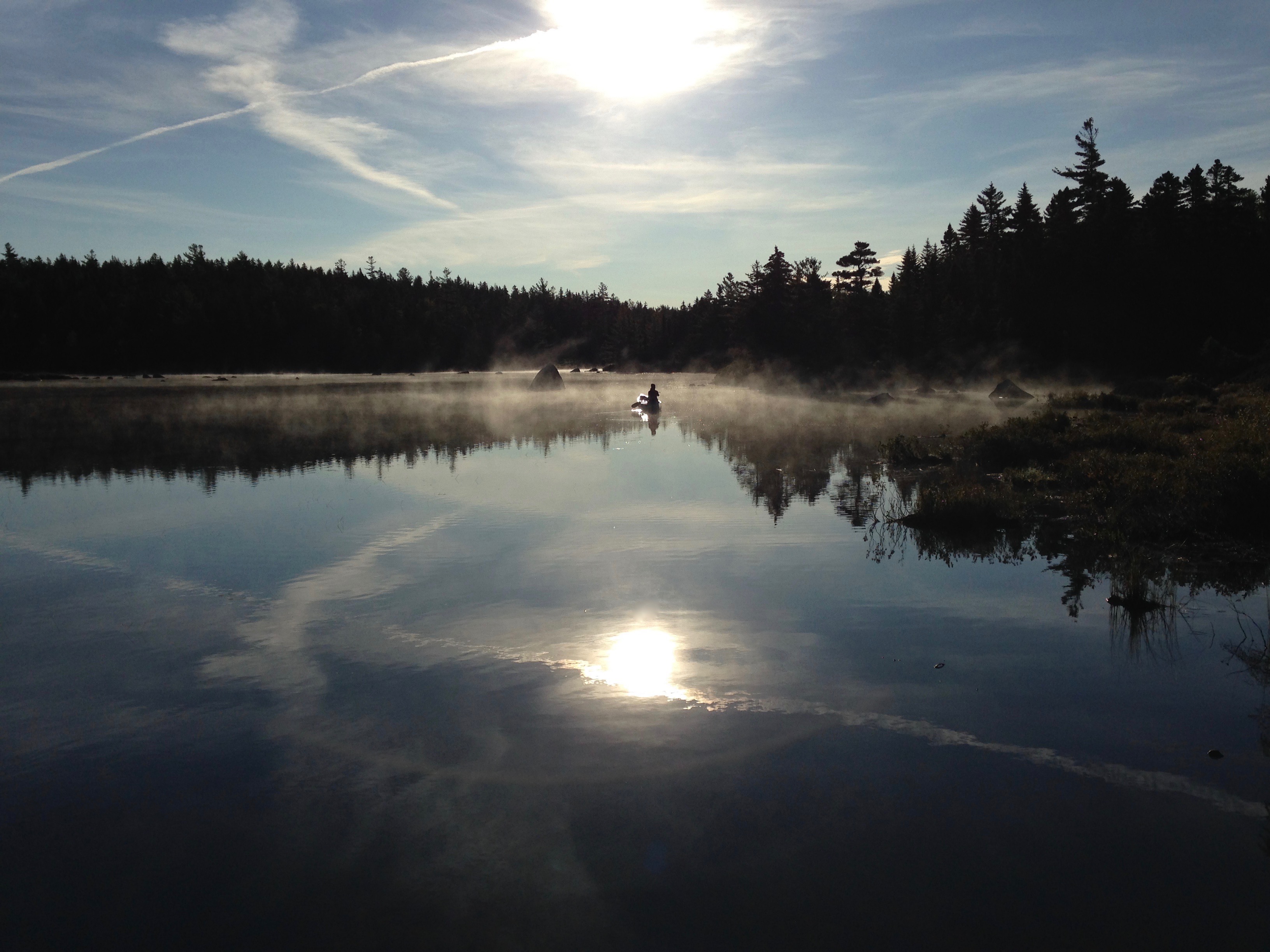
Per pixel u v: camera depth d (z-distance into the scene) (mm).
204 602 7703
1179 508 10281
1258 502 9992
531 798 4336
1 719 5324
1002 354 51062
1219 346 40594
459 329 130000
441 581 8297
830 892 3553
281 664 6176
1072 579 8281
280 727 5164
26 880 3740
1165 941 3219
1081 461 14211
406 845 3953
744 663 6102
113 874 3775
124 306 99438
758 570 8617
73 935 3377
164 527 11016
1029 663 6074
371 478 15156
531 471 15914
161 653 6449
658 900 3527
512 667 6051
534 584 8133
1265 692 5512
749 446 20516
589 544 9844
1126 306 50281
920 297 65062
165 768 4691
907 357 57375
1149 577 8258
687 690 5637
